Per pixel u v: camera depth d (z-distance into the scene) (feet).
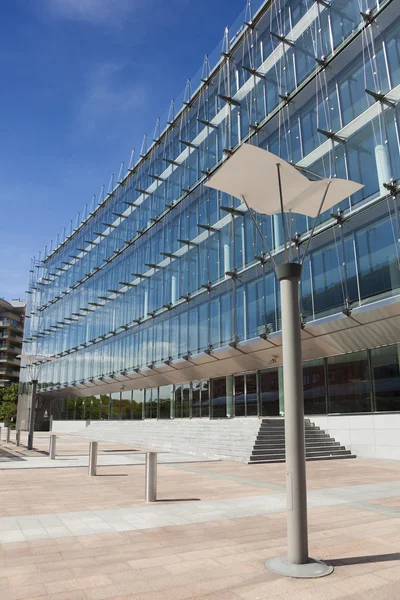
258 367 83.35
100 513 26.91
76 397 169.48
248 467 51.65
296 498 17.60
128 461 58.54
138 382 123.54
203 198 96.89
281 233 74.02
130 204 128.47
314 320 65.72
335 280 63.72
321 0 70.95
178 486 37.14
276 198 23.45
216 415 94.73
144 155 125.29
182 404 107.65
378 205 58.49
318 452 61.11
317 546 19.88
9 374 319.27
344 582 15.75
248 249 81.41
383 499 30.99
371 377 62.59
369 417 61.98
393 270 55.83
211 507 28.50
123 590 15.15
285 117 76.18
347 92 65.57
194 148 102.37
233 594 14.80
